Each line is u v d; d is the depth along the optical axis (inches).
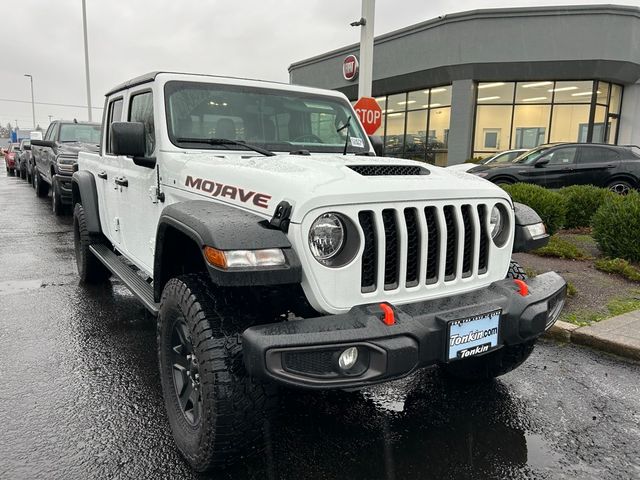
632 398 131.5
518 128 786.8
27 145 776.3
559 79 745.0
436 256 100.3
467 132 780.0
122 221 170.9
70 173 429.4
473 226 105.2
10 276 249.0
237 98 145.1
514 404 128.3
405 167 110.8
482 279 108.6
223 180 105.7
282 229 86.5
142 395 130.0
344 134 161.0
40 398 127.6
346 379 81.4
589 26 694.5
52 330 175.8
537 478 99.8
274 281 83.1
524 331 100.0
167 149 130.2
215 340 87.8
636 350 154.7
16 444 107.6
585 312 189.6
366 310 86.1
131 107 159.3
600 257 279.1
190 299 93.8
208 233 84.7
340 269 88.2
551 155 475.8
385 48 859.4
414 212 96.8
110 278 240.1
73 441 109.2
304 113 155.4
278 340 78.5
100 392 131.3
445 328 89.2
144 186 144.0
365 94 362.0
